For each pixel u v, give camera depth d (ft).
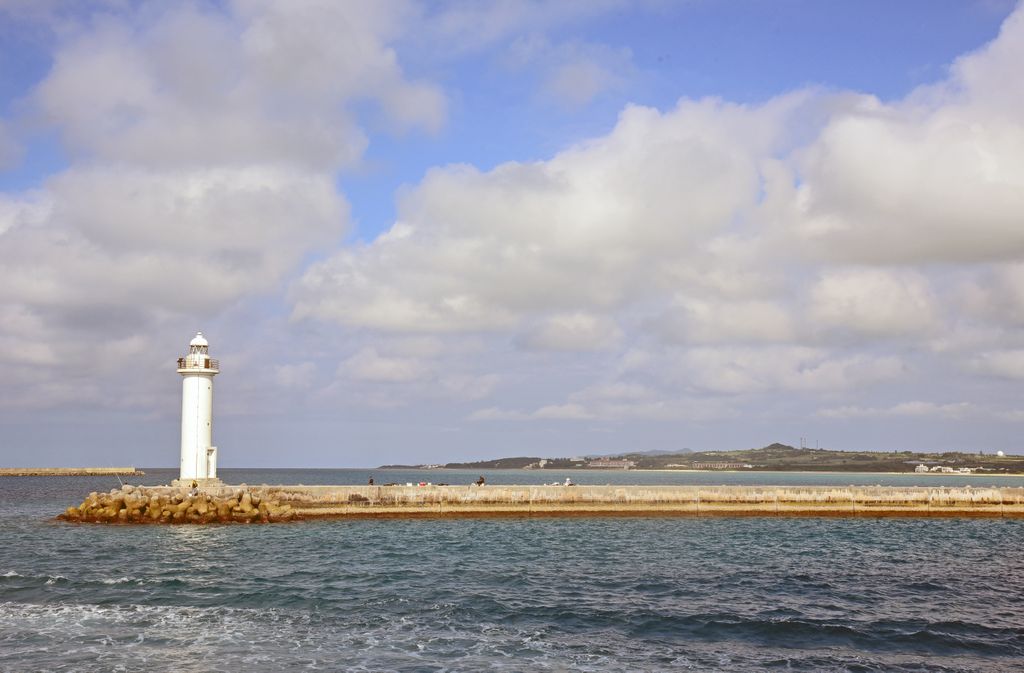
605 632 78.43
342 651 71.41
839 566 120.16
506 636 76.38
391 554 128.88
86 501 185.78
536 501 187.93
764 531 165.89
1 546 139.85
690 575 110.63
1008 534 164.86
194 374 194.70
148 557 125.80
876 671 67.36
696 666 68.03
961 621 83.92
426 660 68.95
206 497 180.55
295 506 182.70
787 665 68.64
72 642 74.08
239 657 69.67
